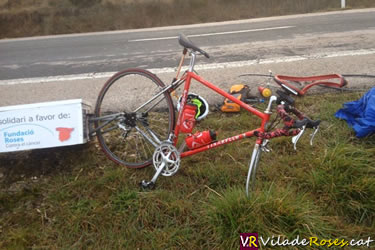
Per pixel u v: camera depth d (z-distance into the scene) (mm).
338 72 4539
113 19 13961
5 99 4781
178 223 2371
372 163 2684
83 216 2461
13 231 2436
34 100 4625
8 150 2896
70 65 6613
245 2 14094
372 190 2404
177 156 2609
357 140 2994
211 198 2508
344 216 2391
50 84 5328
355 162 2645
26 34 13789
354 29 7406
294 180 2637
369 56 5105
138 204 2504
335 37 6762
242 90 3727
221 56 6098
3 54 8766
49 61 7230
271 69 4941
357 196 2447
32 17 14492
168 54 6789
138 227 2379
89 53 7785
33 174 2986
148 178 2828
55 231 2400
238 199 2305
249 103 3766
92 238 2324
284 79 4051
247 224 2203
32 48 9477
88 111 3174
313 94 3922
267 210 2252
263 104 3734
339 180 2531
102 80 5266
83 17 14297
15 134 2900
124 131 3021
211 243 2217
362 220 2367
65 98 4590
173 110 2852
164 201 2514
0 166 3064
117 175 2814
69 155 3154
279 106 2357
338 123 3229
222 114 3713
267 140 2439
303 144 3008
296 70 4793
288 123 2293
